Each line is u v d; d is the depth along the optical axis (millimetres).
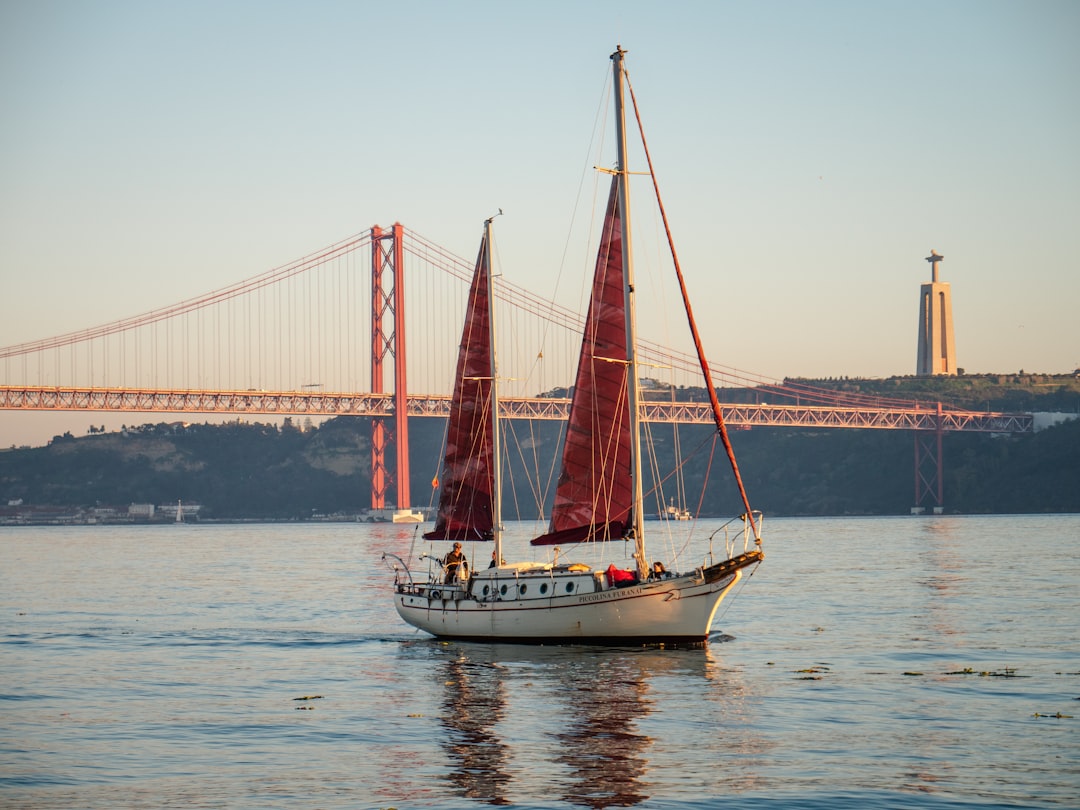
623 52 52406
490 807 28109
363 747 33750
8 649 54125
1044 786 29047
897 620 60719
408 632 59125
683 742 33625
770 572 96750
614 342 51625
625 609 49312
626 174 51906
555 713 37656
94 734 35688
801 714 37000
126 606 75625
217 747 33969
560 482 52125
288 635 58750
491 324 57250
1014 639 52719
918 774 30172
